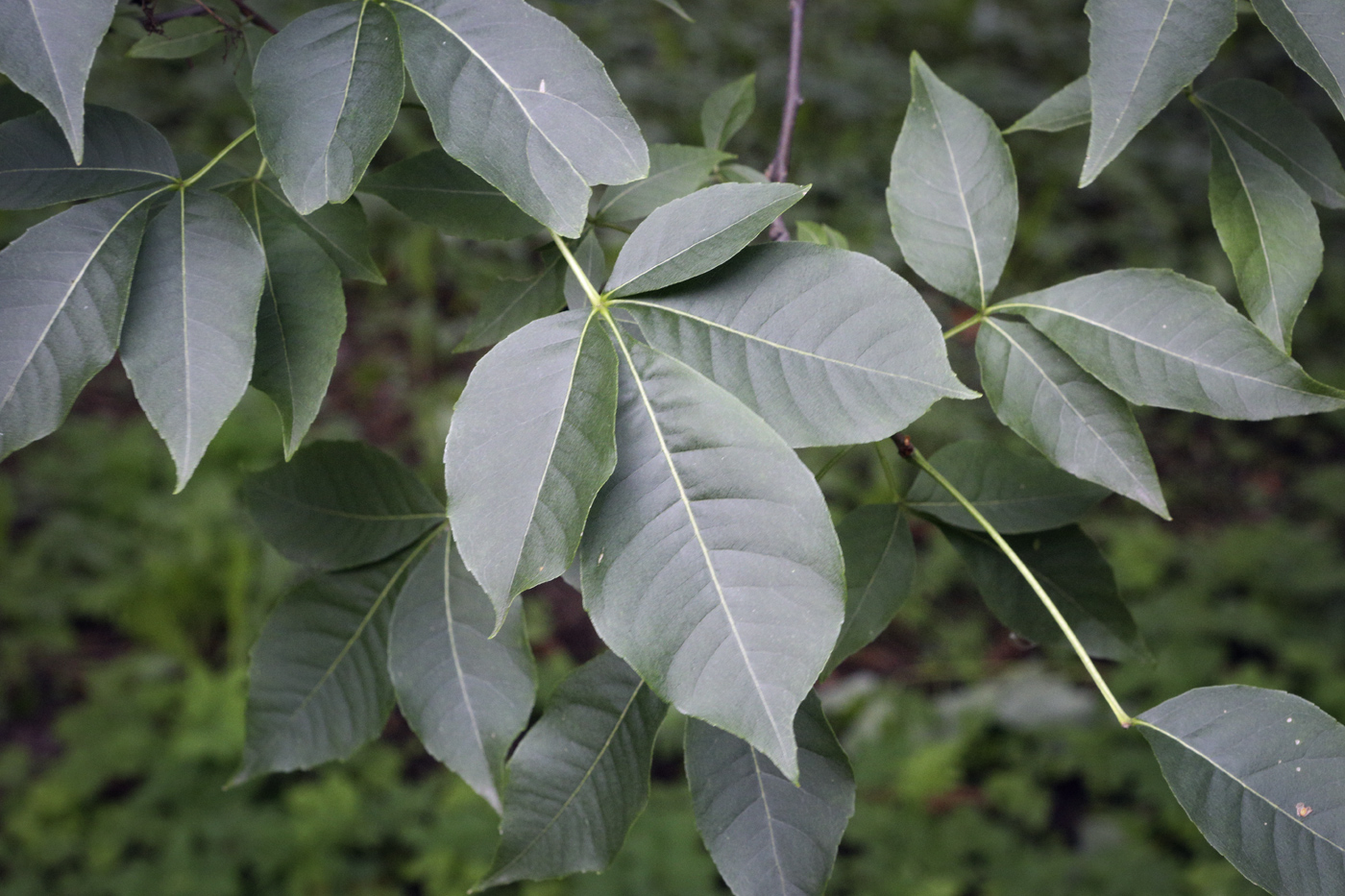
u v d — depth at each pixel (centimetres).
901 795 226
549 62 53
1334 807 54
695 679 50
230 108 324
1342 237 419
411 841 209
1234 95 61
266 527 64
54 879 203
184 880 200
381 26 53
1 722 237
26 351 52
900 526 65
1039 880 211
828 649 50
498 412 51
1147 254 381
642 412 52
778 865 57
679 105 356
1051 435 59
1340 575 265
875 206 350
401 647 62
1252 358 57
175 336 53
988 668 269
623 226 65
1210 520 317
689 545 51
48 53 50
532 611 264
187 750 213
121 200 54
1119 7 54
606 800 59
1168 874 209
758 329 53
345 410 299
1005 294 358
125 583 256
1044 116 64
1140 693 252
